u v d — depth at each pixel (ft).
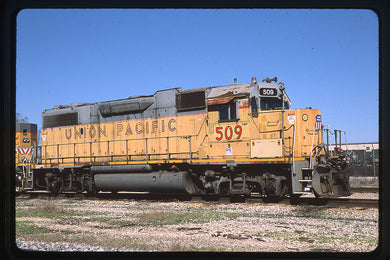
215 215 32.24
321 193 36.11
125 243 22.09
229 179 41.78
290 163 38.14
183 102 44.27
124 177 47.91
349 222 27.71
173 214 33.17
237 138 41.14
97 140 51.31
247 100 40.81
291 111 39.14
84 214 35.63
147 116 47.11
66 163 53.83
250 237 23.66
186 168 44.73
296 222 28.25
